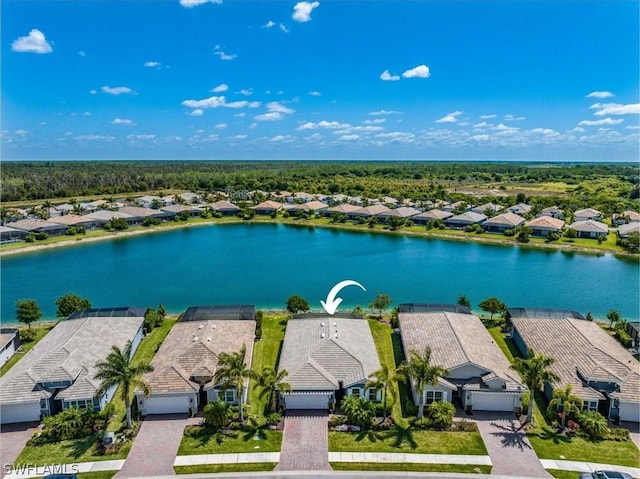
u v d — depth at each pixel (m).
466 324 52.81
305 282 86.69
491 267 97.31
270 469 33.56
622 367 42.28
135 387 40.09
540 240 119.50
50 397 40.09
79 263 100.88
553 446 36.31
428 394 41.88
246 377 41.12
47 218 135.38
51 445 36.41
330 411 40.88
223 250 114.31
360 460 34.53
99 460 34.50
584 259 104.19
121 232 133.12
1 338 51.75
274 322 62.38
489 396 41.19
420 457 34.91
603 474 32.03
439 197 180.62
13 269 95.81
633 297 78.06
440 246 118.12
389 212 147.88
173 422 39.47
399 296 78.38
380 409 41.09
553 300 76.69
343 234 134.88
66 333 49.75
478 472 33.25
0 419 39.47
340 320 54.66
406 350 48.41
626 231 117.62
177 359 44.12
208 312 56.81
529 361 38.59
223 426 38.59
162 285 84.94
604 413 40.34
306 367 42.88
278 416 39.12
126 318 55.84
